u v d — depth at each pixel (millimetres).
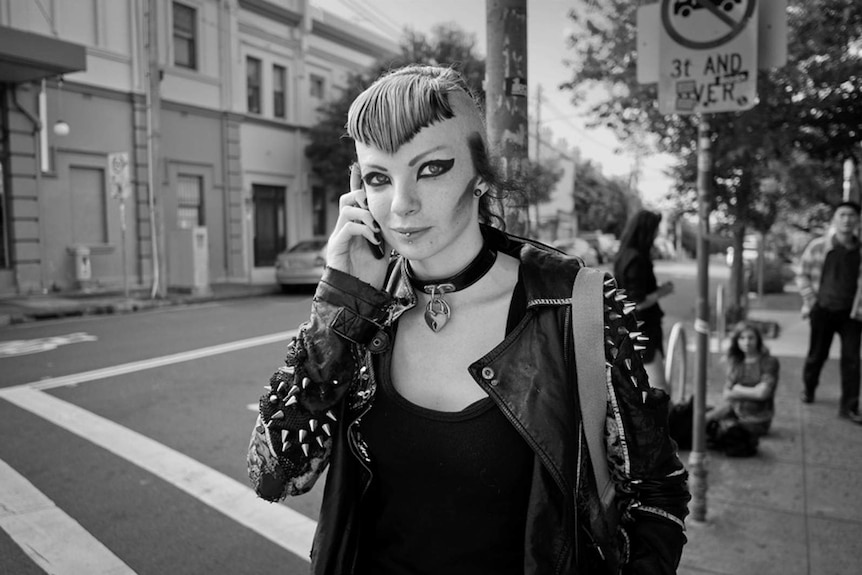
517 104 2223
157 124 13461
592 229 51656
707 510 3412
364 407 1160
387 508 1188
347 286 1160
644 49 3330
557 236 36906
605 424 1153
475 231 1166
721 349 7984
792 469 4000
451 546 1129
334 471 1201
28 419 5215
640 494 1180
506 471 1095
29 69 11992
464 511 1117
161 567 3053
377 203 1106
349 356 1171
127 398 5859
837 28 6449
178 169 16750
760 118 6844
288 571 3027
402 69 1160
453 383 1124
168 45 16312
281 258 16203
